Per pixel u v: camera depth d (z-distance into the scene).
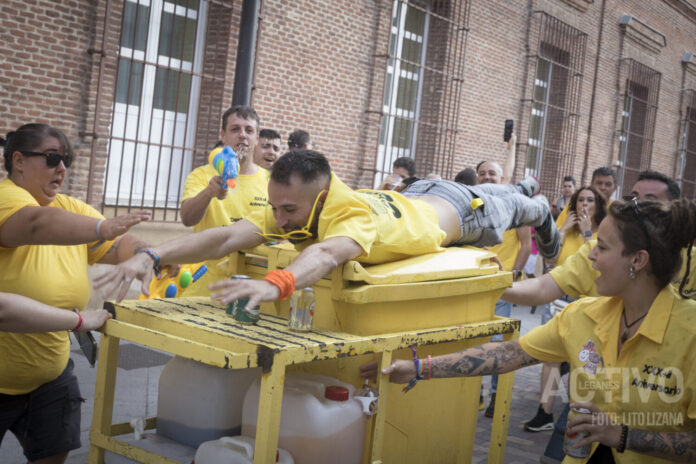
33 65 6.38
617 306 2.02
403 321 2.42
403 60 9.97
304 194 2.29
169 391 2.30
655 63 16.58
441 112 10.82
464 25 10.91
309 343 1.96
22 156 2.35
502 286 2.81
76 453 3.52
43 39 6.42
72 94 6.70
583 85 14.16
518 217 3.95
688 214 1.84
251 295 1.87
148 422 2.43
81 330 2.20
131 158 7.55
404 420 2.53
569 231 4.94
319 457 2.11
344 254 2.19
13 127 6.30
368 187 9.90
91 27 6.79
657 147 17.34
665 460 1.88
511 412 5.07
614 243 1.90
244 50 6.05
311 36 8.80
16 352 2.30
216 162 3.12
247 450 2.00
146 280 2.17
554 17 12.84
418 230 2.68
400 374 2.25
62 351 2.45
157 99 7.68
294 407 2.12
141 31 7.41
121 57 6.98
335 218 2.30
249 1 6.02
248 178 3.88
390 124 10.54
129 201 7.06
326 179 2.34
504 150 12.24
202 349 1.89
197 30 7.95
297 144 5.96
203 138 8.08
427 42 10.91
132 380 4.76
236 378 2.23
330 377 2.38
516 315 9.53
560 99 13.71
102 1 6.79
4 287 2.29
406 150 10.94
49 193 2.41
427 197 3.31
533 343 2.23
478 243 3.58
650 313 1.89
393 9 10.21
